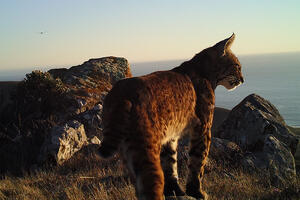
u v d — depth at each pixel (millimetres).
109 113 1104
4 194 1958
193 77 1536
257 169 2357
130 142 1082
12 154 2863
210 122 1548
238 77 1754
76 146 2838
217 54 1662
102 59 4875
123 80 1197
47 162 2656
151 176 1066
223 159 2512
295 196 1644
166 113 1212
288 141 2809
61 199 1770
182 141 2725
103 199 1625
